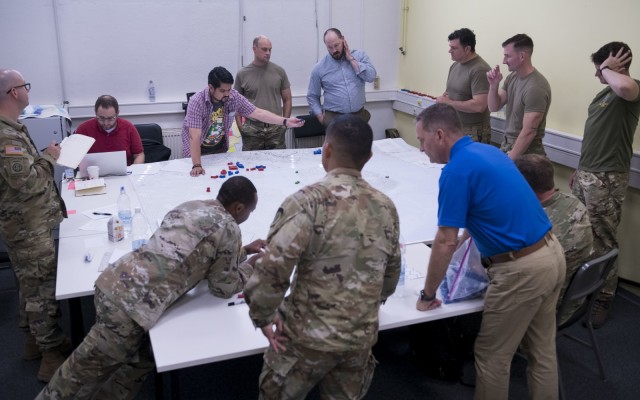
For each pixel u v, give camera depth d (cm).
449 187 185
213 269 188
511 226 185
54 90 473
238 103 379
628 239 342
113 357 182
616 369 268
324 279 148
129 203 289
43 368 253
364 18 552
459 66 407
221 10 500
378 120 596
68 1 456
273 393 160
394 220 157
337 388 167
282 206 149
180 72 505
